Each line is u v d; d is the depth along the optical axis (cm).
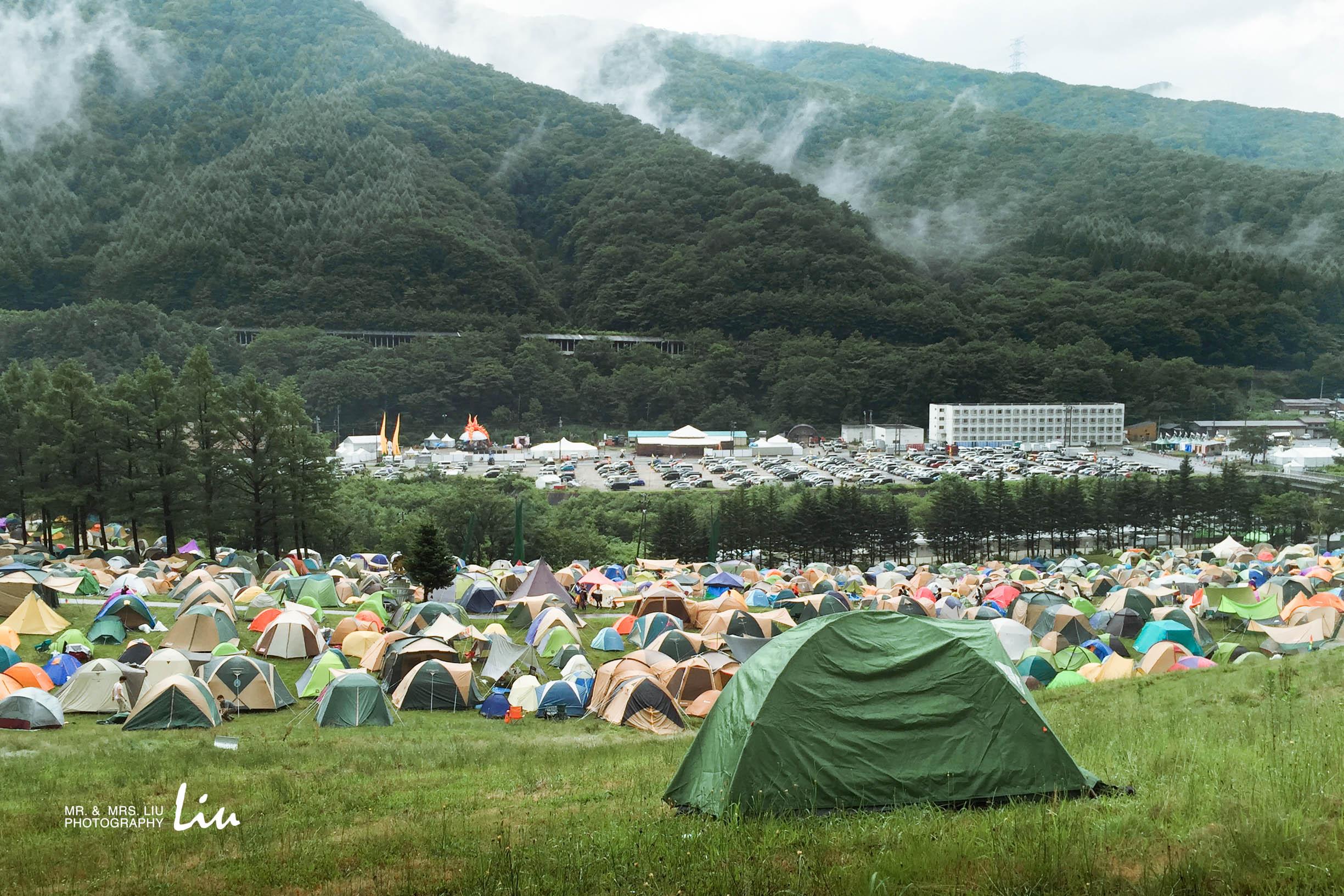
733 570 7600
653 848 1152
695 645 4206
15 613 4191
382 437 15762
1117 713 2225
